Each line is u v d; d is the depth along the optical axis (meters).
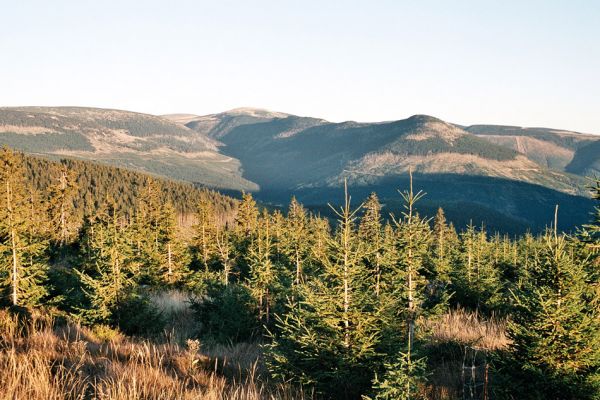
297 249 24.27
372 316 7.80
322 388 7.64
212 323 13.02
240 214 44.19
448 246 26.53
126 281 13.12
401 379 6.33
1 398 5.18
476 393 8.02
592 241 8.73
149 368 7.12
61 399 5.40
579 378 6.89
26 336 9.16
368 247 9.52
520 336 7.55
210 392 6.23
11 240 14.73
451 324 13.29
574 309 7.11
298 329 8.29
